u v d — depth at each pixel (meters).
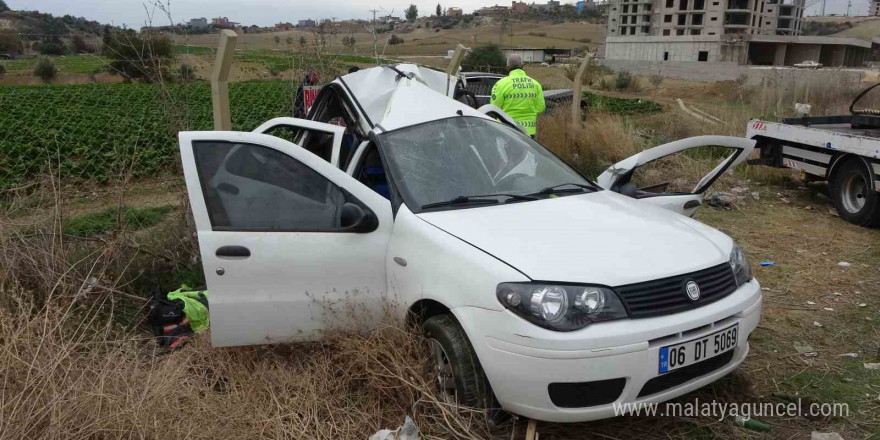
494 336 2.97
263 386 3.51
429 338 3.43
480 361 3.05
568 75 35.88
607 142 10.18
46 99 18.44
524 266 3.01
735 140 4.84
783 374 3.94
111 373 3.15
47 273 4.46
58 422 2.74
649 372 2.91
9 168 9.95
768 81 19.17
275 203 3.66
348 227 3.58
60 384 2.99
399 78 5.11
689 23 86.69
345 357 3.62
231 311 3.55
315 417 3.23
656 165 9.76
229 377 3.64
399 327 3.50
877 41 85.62
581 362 2.82
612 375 2.85
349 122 5.56
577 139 10.14
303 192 3.70
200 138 3.65
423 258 3.37
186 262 5.40
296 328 3.64
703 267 3.22
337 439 3.21
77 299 4.00
